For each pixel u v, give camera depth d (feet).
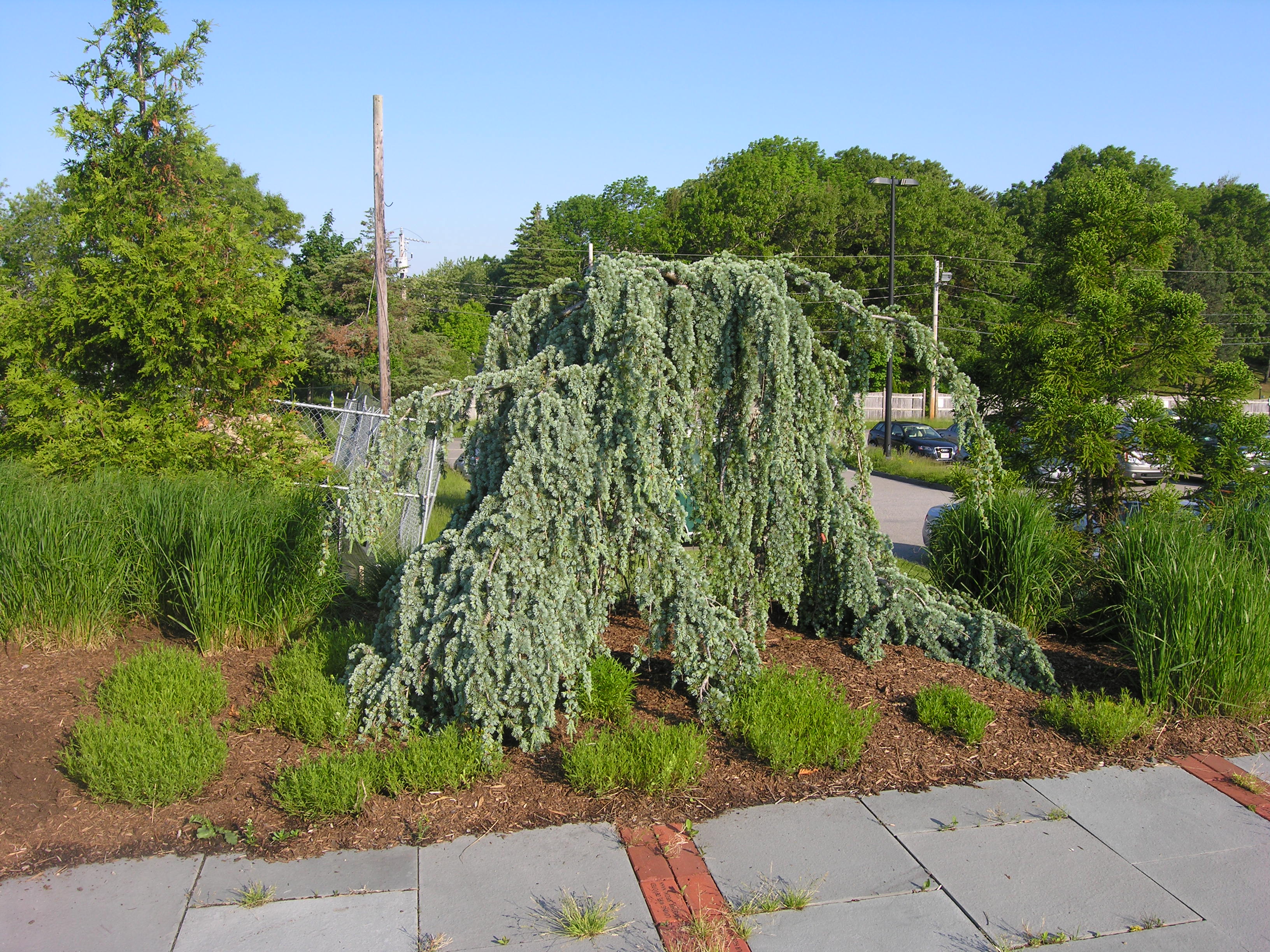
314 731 14.93
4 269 27.20
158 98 26.81
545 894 11.42
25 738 14.64
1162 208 27.76
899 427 91.04
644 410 15.55
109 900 11.19
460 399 15.64
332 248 106.63
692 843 12.61
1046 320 29.19
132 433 24.90
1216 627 17.37
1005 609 22.35
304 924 10.75
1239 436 25.13
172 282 24.91
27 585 18.69
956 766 15.03
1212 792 14.43
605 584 17.30
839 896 11.43
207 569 19.08
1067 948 10.44
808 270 18.22
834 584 19.83
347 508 15.79
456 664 14.79
